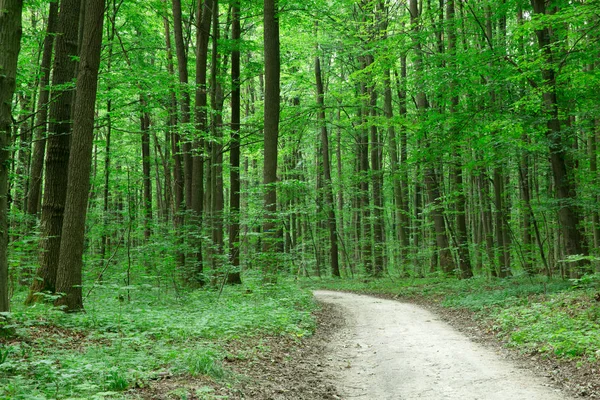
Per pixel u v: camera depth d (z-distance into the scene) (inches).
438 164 739.4
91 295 536.7
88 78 410.3
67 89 459.2
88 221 737.6
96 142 804.6
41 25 978.1
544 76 562.6
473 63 578.2
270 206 674.8
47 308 371.6
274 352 335.6
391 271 1353.3
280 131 930.1
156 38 928.9
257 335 378.9
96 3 413.4
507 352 345.7
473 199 1108.5
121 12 834.2
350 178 1090.7
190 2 879.7
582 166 714.2
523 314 438.3
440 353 354.0
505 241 906.1
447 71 613.9
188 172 755.4
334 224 1264.8
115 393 188.4
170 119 722.2
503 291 597.0
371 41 796.6
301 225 1611.7
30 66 682.2
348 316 582.9
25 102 759.1
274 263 676.1
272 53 689.6
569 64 530.6
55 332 321.7
